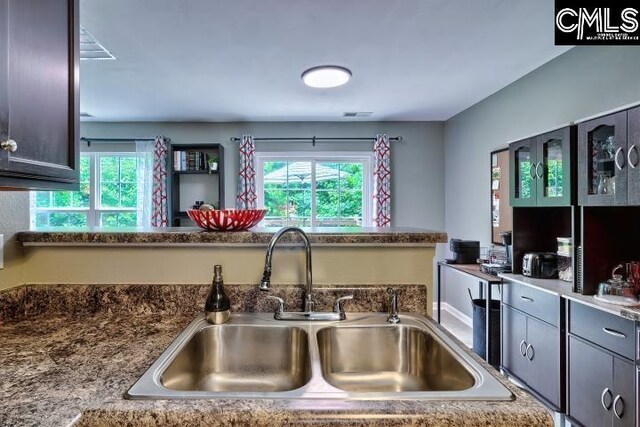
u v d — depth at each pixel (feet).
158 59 8.64
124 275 4.16
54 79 3.34
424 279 4.26
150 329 3.51
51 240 4.05
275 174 15.23
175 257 4.16
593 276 6.37
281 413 2.05
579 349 6.21
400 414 2.05
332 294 4.10
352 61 8.83
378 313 4.07
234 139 14.89
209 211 4.27
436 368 3.35
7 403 2.09
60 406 2.07
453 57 8.62
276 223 15.17
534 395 7.36
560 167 7.09
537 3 6.36
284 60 8.74
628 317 5.12
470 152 12.98
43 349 2.97
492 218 11.54
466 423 2.02
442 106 12.89
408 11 6.55
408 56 8.54
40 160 3.14
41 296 4.04
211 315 3.65
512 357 8.15
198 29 7.18
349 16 6.73
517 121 10.21
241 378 3.61
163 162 14.28
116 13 6.54
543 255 7.92
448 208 14.90
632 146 5.49
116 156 14.94
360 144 15.17
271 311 4.06
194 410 2.06
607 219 6.41
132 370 2.57
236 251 4.17
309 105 12.61
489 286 8.79
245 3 6.25
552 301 6.82
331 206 15.34
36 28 3.09
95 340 3.20
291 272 4.20
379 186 14.74
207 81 10.18
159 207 14.21
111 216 14.96
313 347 3.16
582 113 7.90
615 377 5.48
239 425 2.03
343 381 3.64
